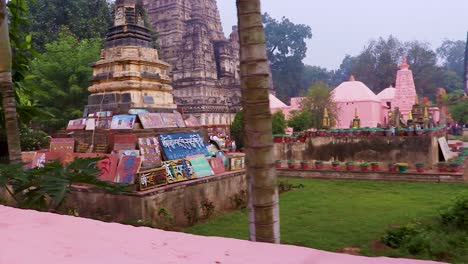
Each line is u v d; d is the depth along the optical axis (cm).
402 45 6762
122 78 1184
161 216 860
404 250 619
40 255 216
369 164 1611
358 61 7144
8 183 654
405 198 1123
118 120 1048
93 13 3791
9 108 677
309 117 3122
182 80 3950
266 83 381
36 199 587
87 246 235
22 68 830
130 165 897
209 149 1213
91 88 1252
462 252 579
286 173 1730
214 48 4450
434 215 870
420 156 1587
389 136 1658
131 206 844
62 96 2636
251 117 381
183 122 1204
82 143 1089
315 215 928
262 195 379
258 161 379
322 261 204
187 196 954
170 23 4241
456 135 4162
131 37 1238
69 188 620
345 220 866
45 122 2658
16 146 683
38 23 3591
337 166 1667
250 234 391
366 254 623
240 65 388
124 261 208
